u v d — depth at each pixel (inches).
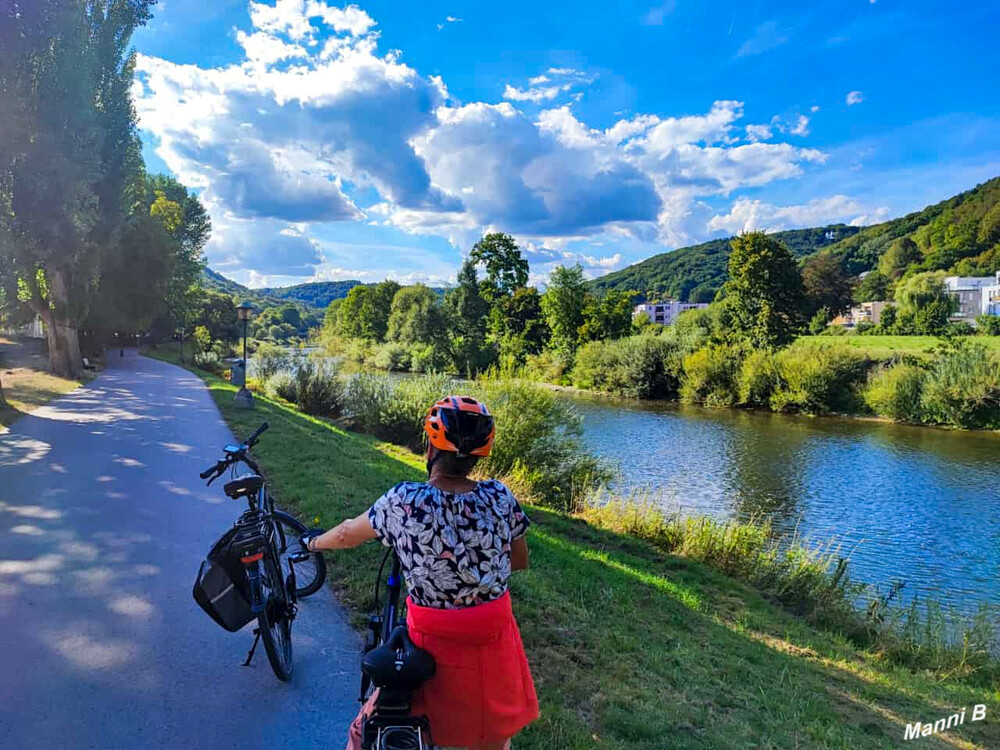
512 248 3405.5
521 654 90.4
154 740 131.0
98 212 1039.0
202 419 623.5
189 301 2847.0
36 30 680.4
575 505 569.9
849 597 402.3
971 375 1387.8
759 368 1740.9
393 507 85.7
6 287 866.1
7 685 148.8
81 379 1047.6
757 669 227.3
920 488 853.8
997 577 543.2
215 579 141.8
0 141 692.7
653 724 154.7
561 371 2522.1
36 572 218.5
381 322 3826.3
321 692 151.6
